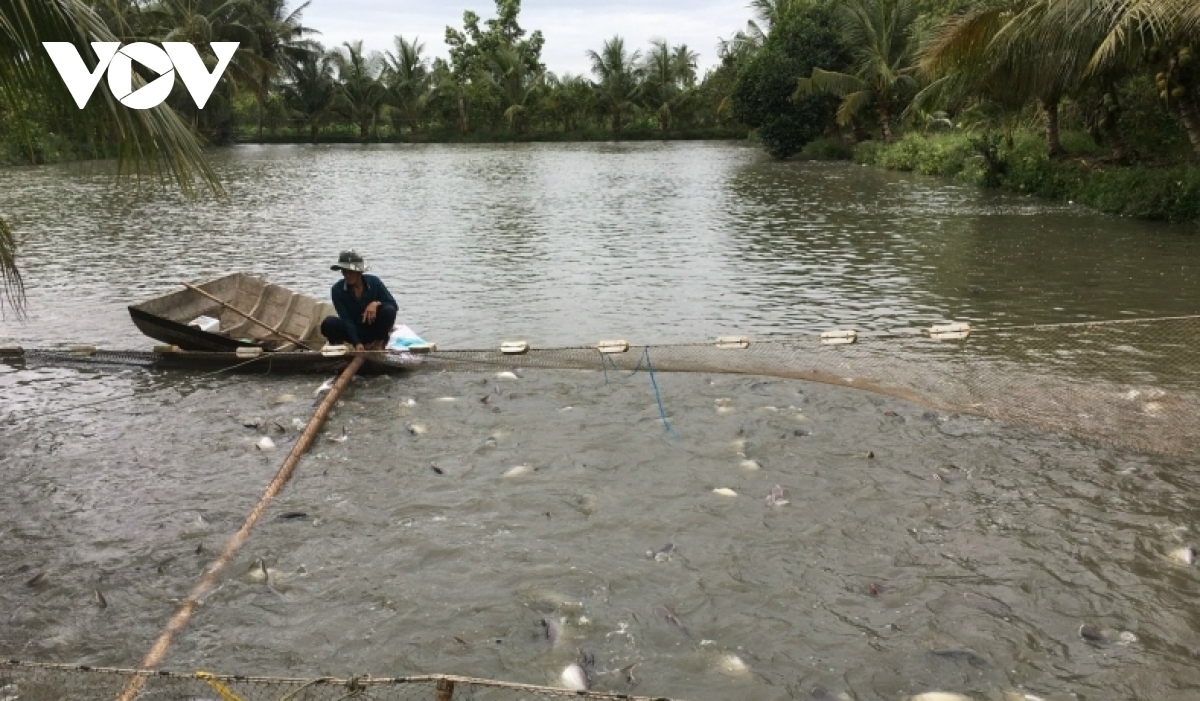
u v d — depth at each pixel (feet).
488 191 80.18
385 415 20.39
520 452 18.01
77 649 11.74
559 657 11.43
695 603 12.59
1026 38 50.96
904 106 118.62
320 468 17.42
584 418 19.83
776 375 22.12
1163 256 39.37
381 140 194.49
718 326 28.81
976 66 54.85
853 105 114.42
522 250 45.47
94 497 16.26
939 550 13.97
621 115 195.11
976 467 16.94
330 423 19.93
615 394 21.35
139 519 15.38
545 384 22.24
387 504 15.75
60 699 10.66
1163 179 52.75
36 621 12.36
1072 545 14.02
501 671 11.19
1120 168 60.70
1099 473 16.56
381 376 23.29
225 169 111.24
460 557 13.88
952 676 11.04
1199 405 19.16
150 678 10.92
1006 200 65.36
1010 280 35.29
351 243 48.32
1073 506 15.31
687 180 90.53
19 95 17.88
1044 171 67.46
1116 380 21.07
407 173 103.45
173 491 16.48
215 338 24.30
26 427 19.93
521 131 195.11
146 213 62.85
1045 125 77.87
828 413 19.85
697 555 13.85
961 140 90.12
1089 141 71.00
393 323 24.56
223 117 165.68
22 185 83.56
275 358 23.57
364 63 192.75
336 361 23.50
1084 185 60.90
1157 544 13.98
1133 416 18.72
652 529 14.69
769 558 13.76
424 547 14.19
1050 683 10.89
